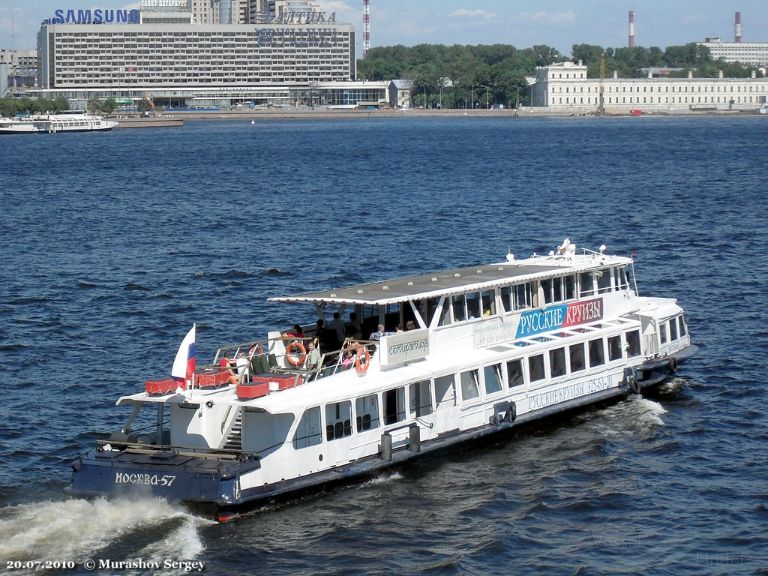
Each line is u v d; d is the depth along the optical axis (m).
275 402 45.75
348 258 111.19
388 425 49.66
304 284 97.56
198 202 170.75
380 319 52.81
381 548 42.75
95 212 158.12
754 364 67.56
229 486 43.75
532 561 42.03
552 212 149.50
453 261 109.38
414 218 144.38
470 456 52.19
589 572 41.12
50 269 106.44
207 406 46.34
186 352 46.84
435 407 51.62
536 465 51.19
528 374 55.56
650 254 111.19
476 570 41.25
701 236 122.69
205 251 117.06
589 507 46.75
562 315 59.28
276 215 150.12
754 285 92.75
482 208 156.00
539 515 45.97
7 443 54.06
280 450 45.66
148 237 129.25
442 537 43.81
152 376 66.31
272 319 82.81
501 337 56.19
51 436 55.19
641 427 56.22
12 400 61.16
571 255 63.47
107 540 42.62
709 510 46.44
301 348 50.09
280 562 41.53
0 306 88.06
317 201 169.12
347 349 49.91
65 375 66.56
